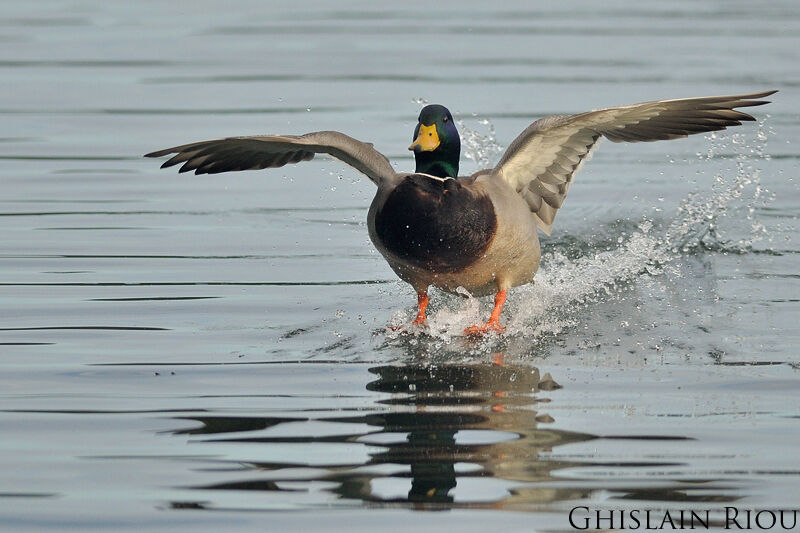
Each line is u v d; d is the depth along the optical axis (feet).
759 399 30.27
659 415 29.17
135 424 28.63
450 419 28.96
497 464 26.14
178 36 97.86
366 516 23.72
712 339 35.91
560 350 35.19
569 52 90.84
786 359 33.73
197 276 43.98
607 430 28.12
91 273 44.24
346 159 38.86
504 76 81.66
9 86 79.51
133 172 61.16
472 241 36.68
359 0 118.52
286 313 39.29
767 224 50.75
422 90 77.20
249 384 31.78
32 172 60.70
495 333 37.09
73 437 27.81
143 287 42.39
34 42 94.17
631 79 79.20
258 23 104.42
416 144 37.35
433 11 112.47
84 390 31.24
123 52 91.09
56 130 69.21
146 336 36.50
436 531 23.03
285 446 27.20
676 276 43.80
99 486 25.08
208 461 26.35
